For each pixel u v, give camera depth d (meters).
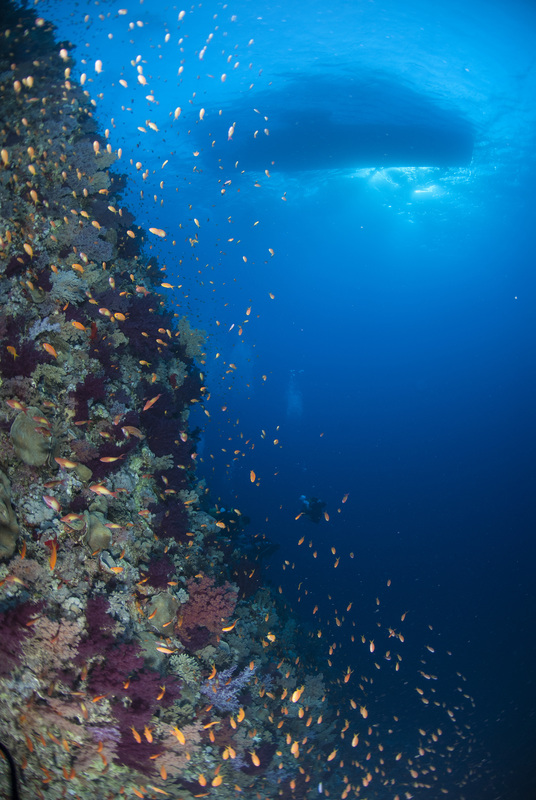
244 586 7.12
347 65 18.47
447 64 18.03
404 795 7.48
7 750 3.59
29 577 3.96
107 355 5.40
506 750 9.95
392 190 34.03
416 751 9.11
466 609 19.14
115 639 4.32
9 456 4.25
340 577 19.88
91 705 4.14
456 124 22.36
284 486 31.17
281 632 7.80
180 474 6.27
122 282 6.31
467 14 15.34
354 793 6.93
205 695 5.08
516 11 15.12
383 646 14.36
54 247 5.45
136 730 4.32
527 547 28.80
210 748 5.07
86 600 4.28
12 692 3.80
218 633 5.52
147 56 17.05
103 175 6.14
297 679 7.00
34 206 5.45
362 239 49.97
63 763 4.04
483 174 28.66
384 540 26.39
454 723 10.79
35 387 4.62
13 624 3.72
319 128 23.69
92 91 16.06
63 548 4.30
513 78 18.84
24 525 4.16
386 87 19.78
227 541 7.87
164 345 6.11
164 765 4.55
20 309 4.94
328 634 14.01
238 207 39.38
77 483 4.71
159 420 6.10
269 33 16.48
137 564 5.08
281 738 6.04
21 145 5.85
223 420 42.59
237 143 25.78
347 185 34.22
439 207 36.03
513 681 13.69
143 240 7.46
